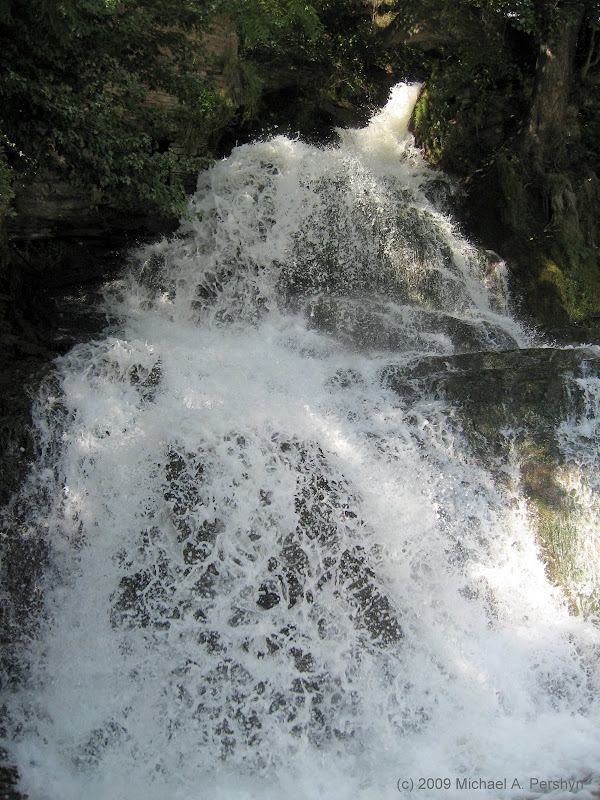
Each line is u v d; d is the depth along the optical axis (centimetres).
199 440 651
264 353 834
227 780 565
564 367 715
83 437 670
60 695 589
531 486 681
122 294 930
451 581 641
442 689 605
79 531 631
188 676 589
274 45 1211
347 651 604
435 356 779
